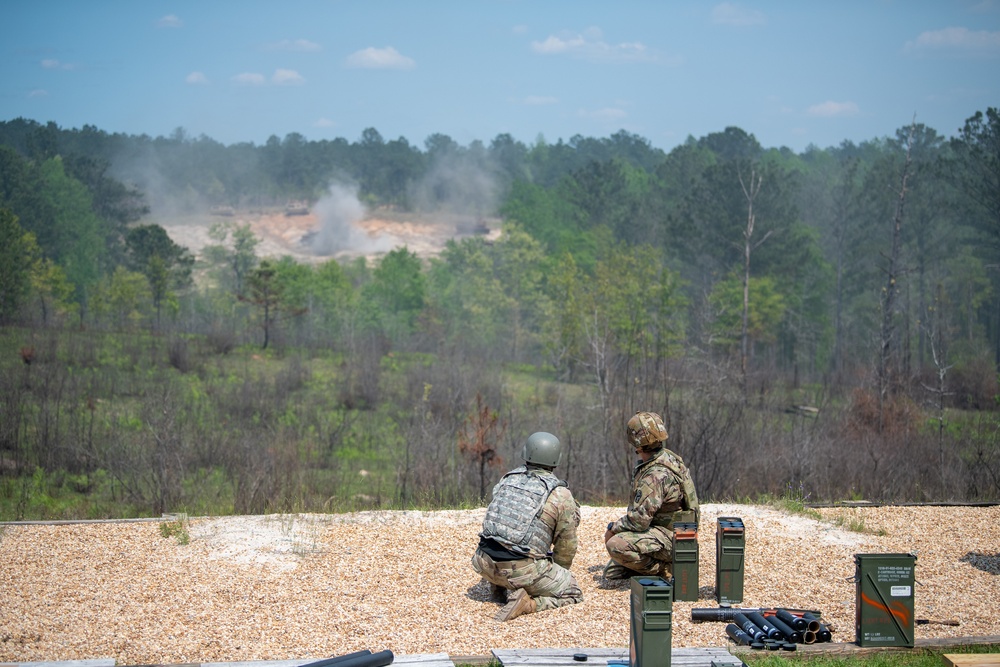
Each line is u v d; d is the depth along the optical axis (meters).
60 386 29.73
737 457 17.59
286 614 7.29
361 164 188.12
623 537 8.01
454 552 9.27
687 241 66.94
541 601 7.51
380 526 10.36
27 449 23.08
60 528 10.13
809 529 10.46
